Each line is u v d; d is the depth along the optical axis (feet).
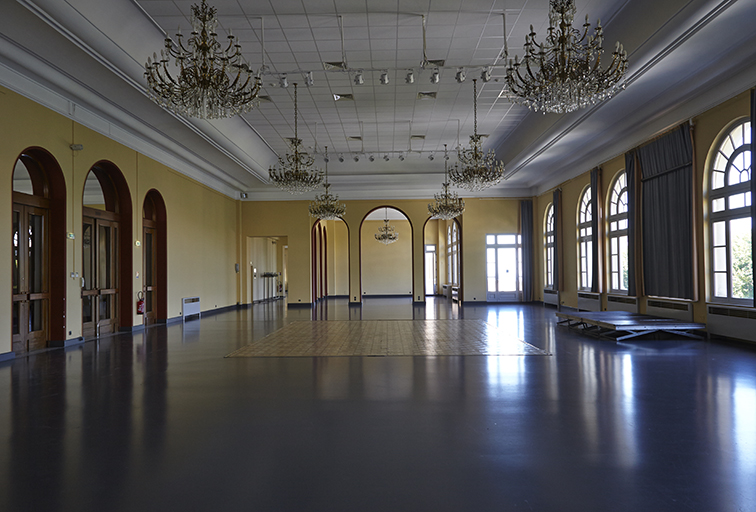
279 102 38.29
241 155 47.37
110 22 23.90
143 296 39.86
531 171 56.18
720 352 25.29
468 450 11.84
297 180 36.94
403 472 10.55
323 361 24.09
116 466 11.06
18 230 27.58
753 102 25.72
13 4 19.76
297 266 65.00
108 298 36.42
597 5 24.70
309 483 10.03
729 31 22.68
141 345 30.42
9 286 25.49
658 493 9.39
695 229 31.19
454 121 43.98
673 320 31.81
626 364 22.47
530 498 9.25
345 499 9.29
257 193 65.51
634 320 31.91
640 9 24.02
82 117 31.37
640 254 37.86
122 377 20.88
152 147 41.16
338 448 12.07
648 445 12.05
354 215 66.44
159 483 10.12
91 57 24.61
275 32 27.25
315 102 38.45
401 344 29.30
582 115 35.63
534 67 31.63
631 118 36.14
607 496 9.29
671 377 19.66
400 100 38.27
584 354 25.26
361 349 27.61
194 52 19.47
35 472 10.78
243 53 29.76
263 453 11.79
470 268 65.72
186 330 38.45
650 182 36.35
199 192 52.03
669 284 33.91
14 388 19.01
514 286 65.77
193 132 38.37
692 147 31.19
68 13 21.35
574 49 18.98
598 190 44.96
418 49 29.63
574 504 8.98
